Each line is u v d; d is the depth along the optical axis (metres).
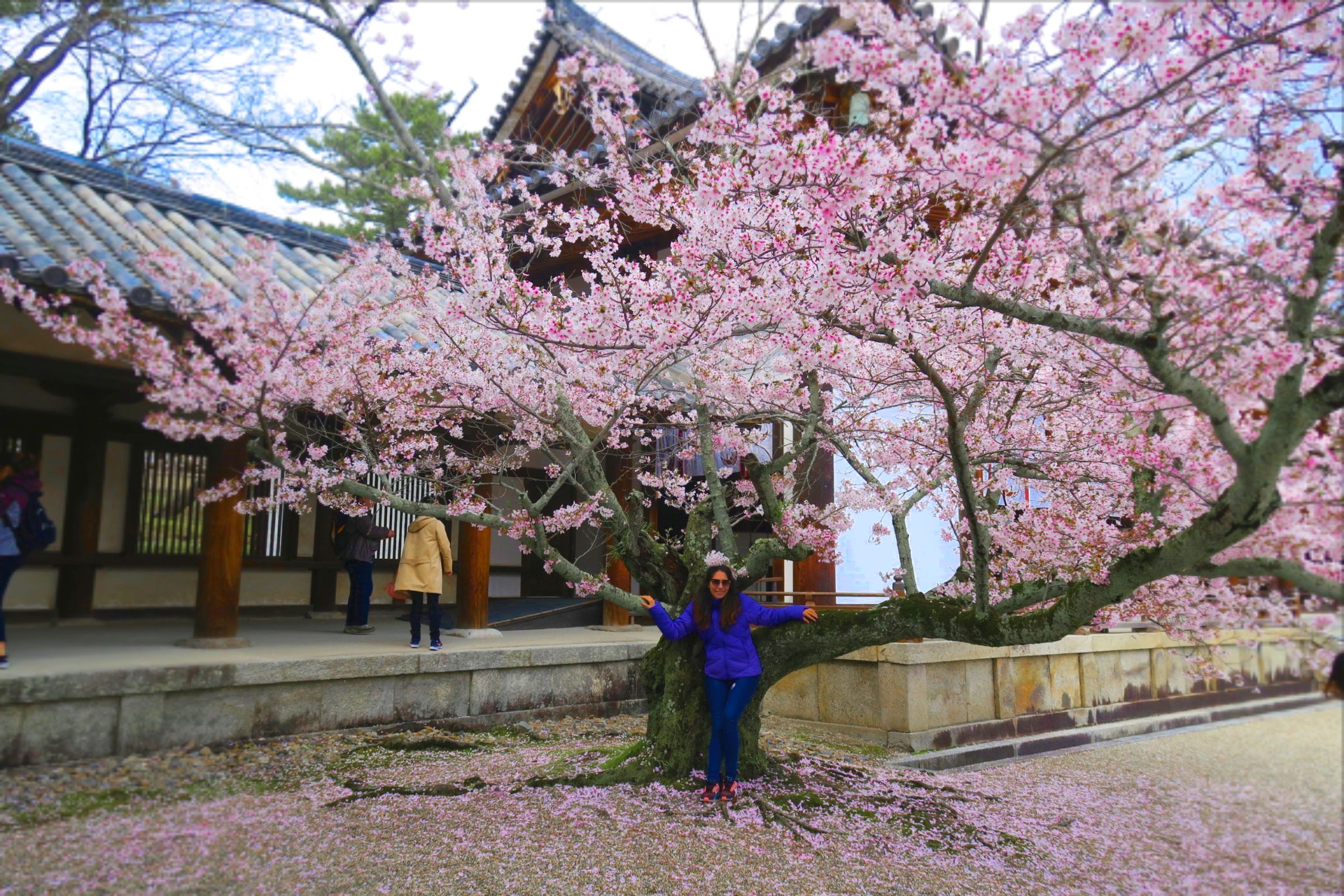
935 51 3.62
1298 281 4.16
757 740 6.38
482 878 4.33
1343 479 4.71
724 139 5.16
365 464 6.21
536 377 6.49
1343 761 10.25
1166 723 11.25
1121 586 4.71
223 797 5.38
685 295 5.19
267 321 5.24
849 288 4.48
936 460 6.40
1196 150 4.32
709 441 6.41
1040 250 4.80
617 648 9.00
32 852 4.34
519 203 9.21
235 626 7.70
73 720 5.76
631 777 5.99
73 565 9.55
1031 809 6.79
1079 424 6.21
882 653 8.45
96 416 9.77
